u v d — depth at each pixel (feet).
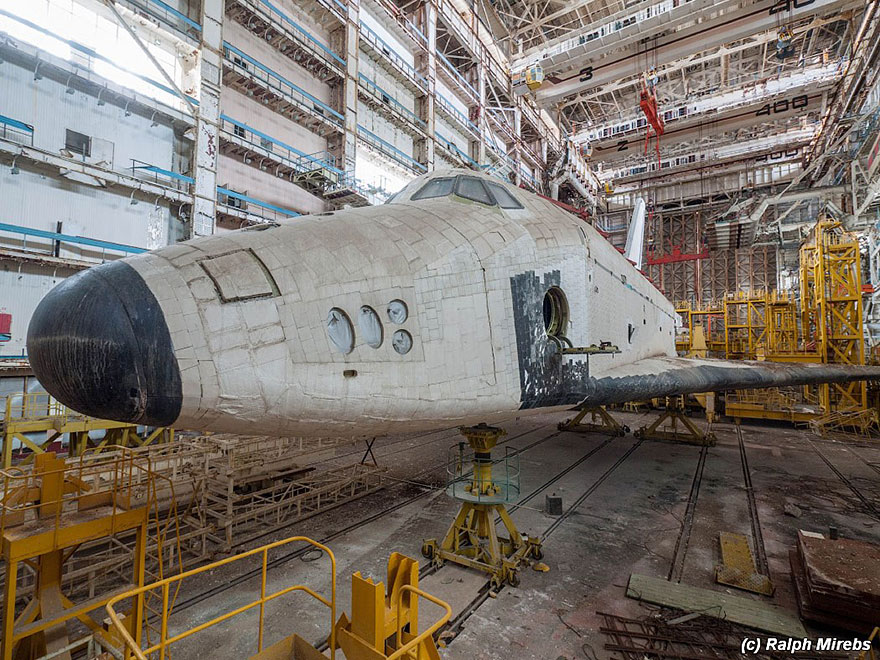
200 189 50.44
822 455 41.57
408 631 10.50
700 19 86.28
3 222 38.09
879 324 75.61
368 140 75.61
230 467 22.85
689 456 40.65
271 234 12.16
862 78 82.69
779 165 137.69
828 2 75.61
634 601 17.12
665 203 155.43
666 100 139.44
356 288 11.80
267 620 15.81
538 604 16.90
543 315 17.39
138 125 46.96
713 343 92.53
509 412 15.62
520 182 123.24
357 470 32.73
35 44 39.81
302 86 65.98
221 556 20.84
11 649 11.39
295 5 64.80
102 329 8.61
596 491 30.60
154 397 8.88
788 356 67.92
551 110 136.77
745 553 20.47
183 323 9.21
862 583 15.25
